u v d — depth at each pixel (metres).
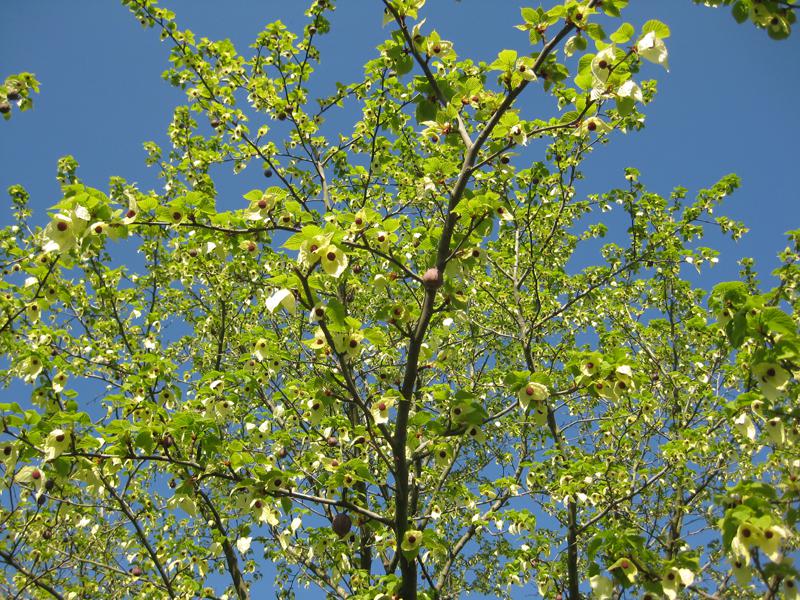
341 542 6.36
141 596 7.16
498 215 4.05
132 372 7.94
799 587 2.82
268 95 7.71
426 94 4.92
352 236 3.86
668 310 9.52
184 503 4.36
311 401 4.65
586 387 4.15
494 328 9.94
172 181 8.16
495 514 6.55
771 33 3.18
